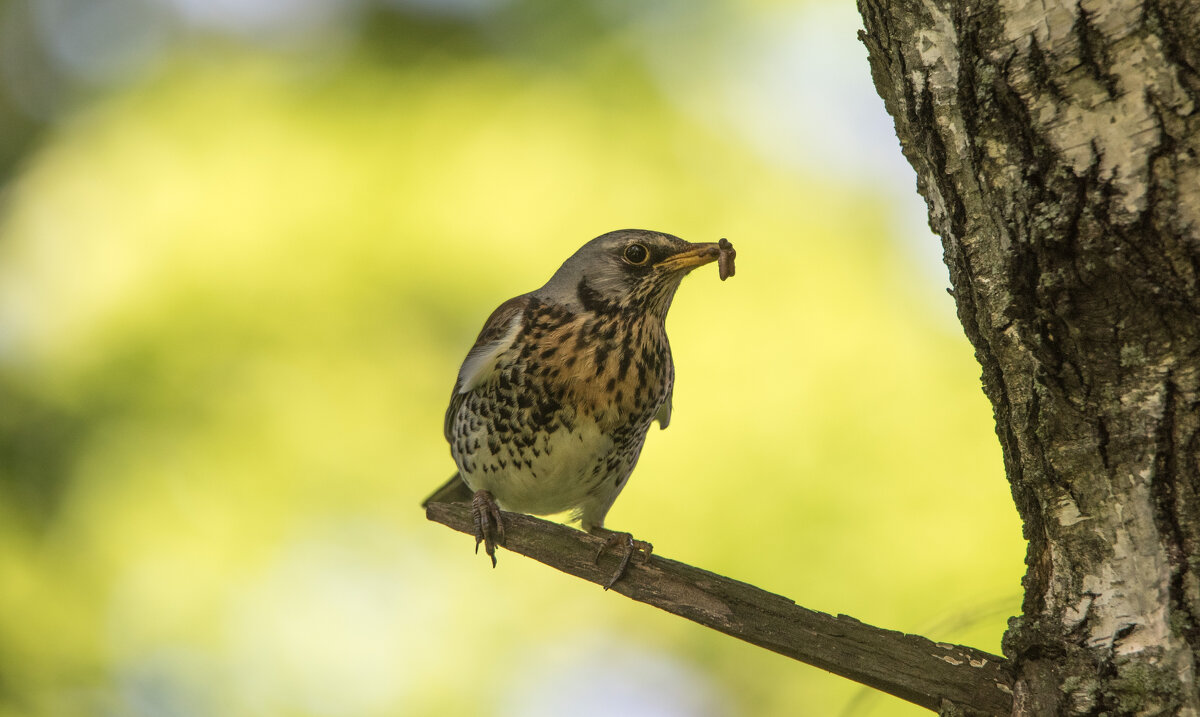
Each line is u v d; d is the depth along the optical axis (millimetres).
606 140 14047
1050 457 4500
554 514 9086
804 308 12922
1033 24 4359
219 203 13883
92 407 12844
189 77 14875
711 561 11453
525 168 13992
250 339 13242
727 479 11852
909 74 4797
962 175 4641
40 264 14070
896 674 5027
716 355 12609
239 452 12812
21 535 12398
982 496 11328
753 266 13203
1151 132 4098
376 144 14242
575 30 14625
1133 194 4117
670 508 11773
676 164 13930
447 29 14922
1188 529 4156
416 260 13656
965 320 4848
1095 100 4215
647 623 13398
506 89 14484
